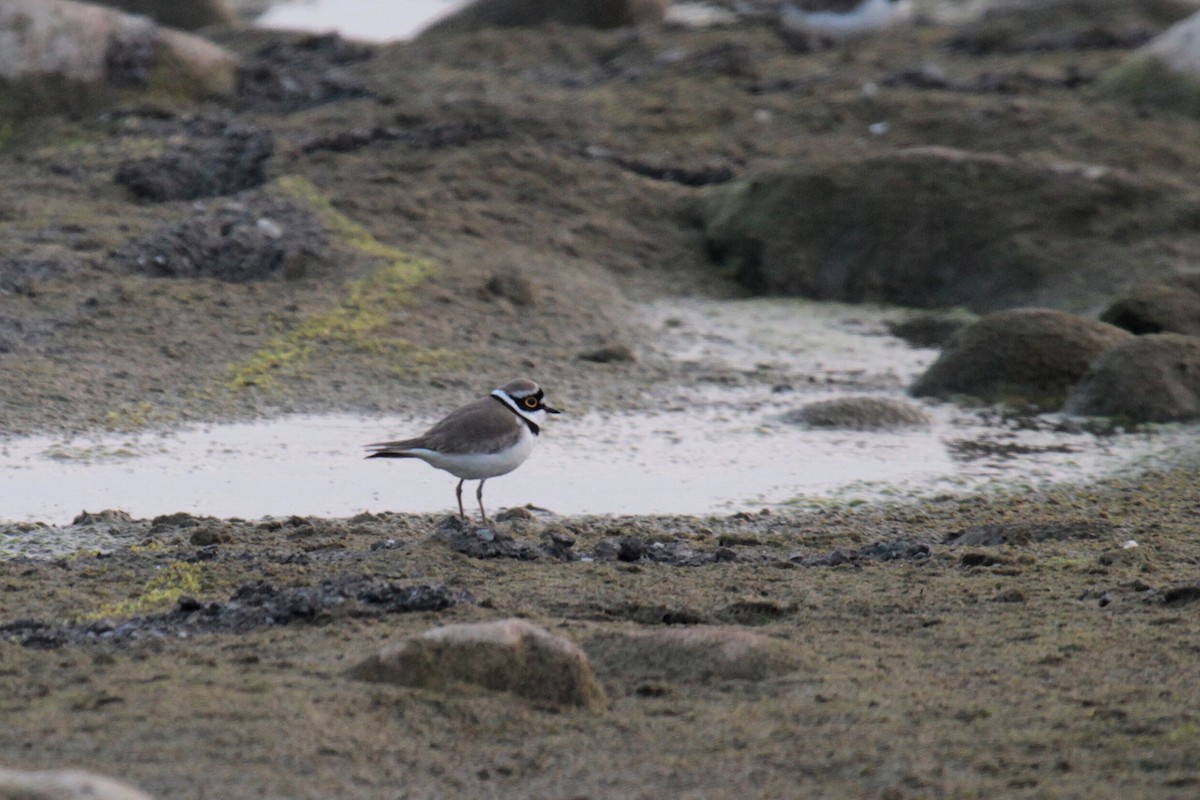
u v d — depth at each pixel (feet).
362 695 22.43
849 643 26.00
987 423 48.67
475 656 23.09
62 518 36.37
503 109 79.20
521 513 36.65
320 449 42.96
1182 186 66.49
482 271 60.90
